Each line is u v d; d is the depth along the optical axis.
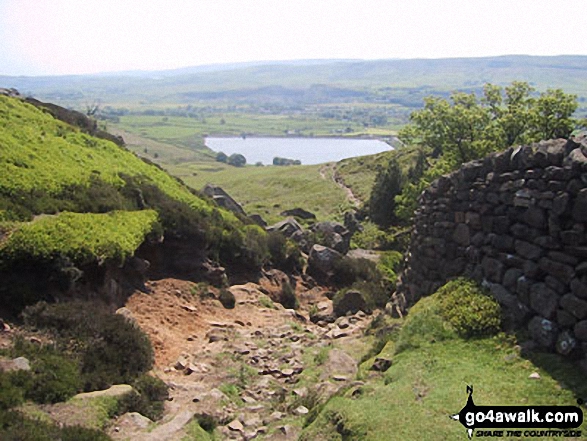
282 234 30.61
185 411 9.24
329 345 14.27
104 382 9.88
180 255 20.28
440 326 10.23
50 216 15.58
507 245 10.03
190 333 15.46
